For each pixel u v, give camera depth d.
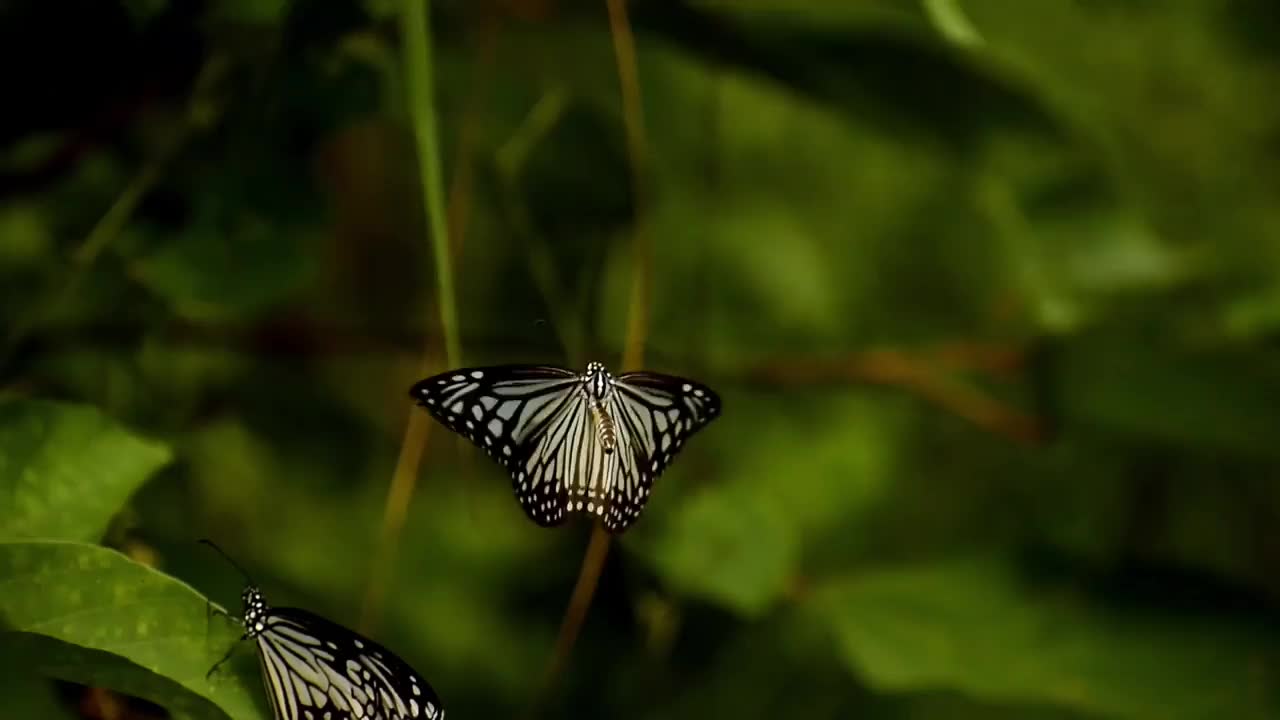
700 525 1.20
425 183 1.01
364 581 1.24
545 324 1.22
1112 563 1.17
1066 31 1.17
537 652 1.25
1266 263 1.24
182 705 0.99
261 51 1.12
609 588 1.22
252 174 1.14
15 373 1.14
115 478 1.01
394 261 1.24
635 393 1.04
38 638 0.98
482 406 1.03
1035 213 1.22
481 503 1.27
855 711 1.21
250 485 1.22
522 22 1.18
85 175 1.14
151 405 1.17
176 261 1.14
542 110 1.20
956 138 1.20
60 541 0.99
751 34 1.17
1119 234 1.22
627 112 1.13
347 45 1.12
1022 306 1.28
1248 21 1.28
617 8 1.13
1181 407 1.23
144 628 0.99
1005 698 1.15
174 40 1.11
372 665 1.02
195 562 1.05
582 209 1.23
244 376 1.22
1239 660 1.15
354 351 1.22
